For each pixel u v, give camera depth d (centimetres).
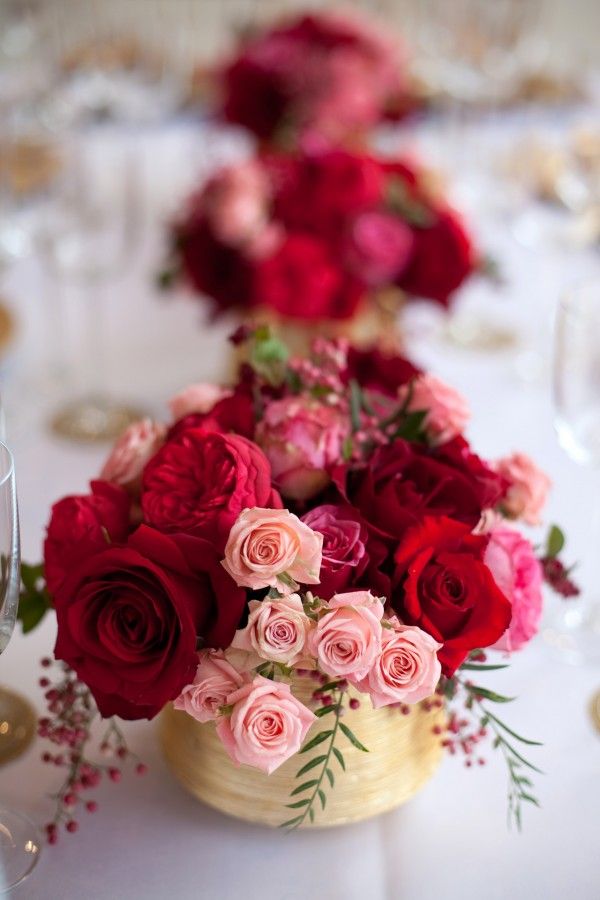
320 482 87
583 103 227
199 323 170
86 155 177
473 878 88
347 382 98
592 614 110
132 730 97
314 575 80
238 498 82
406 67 201
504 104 218
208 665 81
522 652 106
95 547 84
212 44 297
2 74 188
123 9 214
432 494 87
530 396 144
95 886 87
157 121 211
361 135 187
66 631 81
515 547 88
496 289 163
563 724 99
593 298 106
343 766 82
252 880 87
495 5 200
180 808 92
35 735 96
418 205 147
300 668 81
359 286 143
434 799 93
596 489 125
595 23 349
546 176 174
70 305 169
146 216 188
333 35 181
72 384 148
